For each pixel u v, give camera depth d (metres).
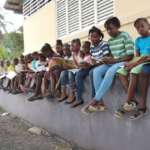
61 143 3.72
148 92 2.46
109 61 2.78
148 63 2.41
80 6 4.81
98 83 2.80
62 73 3.46
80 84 3.21
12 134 4.21
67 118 3.71
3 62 6.07
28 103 4.94
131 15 3.61
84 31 4.57
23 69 4.87
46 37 5.89
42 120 4.43
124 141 2.76
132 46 2.70
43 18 6.02
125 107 2.54
